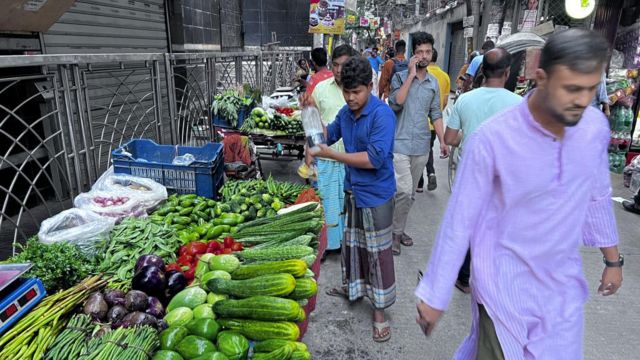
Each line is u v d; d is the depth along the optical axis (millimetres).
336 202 4121
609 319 3359
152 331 2156
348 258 3213
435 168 7613
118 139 5953
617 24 7559
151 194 3637
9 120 4707
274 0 15836
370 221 2941
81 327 2129
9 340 1957
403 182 4188
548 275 1609
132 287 2574
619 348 3035
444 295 1620
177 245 3176
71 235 2867
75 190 4113
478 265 1657
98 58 3789
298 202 3990
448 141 3494
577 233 1603
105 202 3459
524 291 1623
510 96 3105
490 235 1626
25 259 2500
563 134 1457
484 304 1664
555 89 1321
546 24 7254
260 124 5820
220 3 11898
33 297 2131
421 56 4016
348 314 3422
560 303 1635
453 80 20781
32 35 4637
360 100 2682
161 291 2584
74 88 3676
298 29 16281
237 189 4293
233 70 7684
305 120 2959
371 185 2889
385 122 2723
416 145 4172
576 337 1654
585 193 1561
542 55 1372
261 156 7492
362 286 3250
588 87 1289
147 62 4887
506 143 1495
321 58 4656
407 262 4250
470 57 9609
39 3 4141
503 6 10797
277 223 3348
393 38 33000
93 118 5500
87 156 3916
